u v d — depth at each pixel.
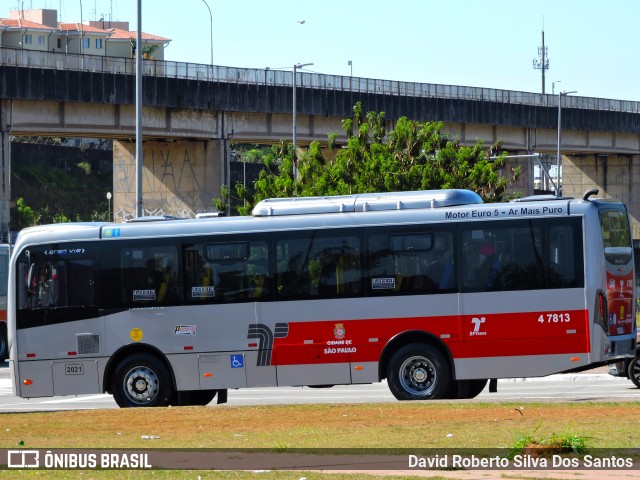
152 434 20.67
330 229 27.36
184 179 85.56
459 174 60.41
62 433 21.22
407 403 24.31
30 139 161.62
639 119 117.50
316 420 21.84
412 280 26.94
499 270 26.64
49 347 28.33
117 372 28.02
